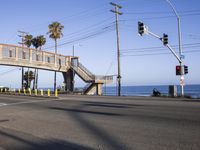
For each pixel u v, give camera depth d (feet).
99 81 184.65
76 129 35.27
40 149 26.50
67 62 206.39
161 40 99.19
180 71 102.68
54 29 212.02
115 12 140.67
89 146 26.76
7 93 145.38
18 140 30.60
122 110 52.70
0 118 47.85
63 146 27.25
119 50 140.15
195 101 75.97
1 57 159.53
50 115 49.39
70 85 203.72
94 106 62.34
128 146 26.03
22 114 52.26
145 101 74.95
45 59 188.96
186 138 28.19
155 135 29.96
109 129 34.17
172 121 38.19
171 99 86.12
